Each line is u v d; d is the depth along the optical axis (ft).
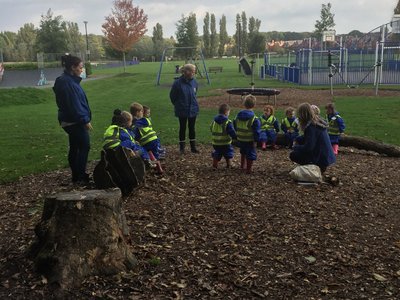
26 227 17.06
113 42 192.44
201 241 15.44
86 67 160.97
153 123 47.16
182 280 12.94
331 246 15.24
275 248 14.99
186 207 18.53
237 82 111.24
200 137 38.01
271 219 17.38
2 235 16.37
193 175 23.53
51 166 28.37
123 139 20.83
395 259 14.42
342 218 17.75
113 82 120.98
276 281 12.99
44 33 197.26
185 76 29.78
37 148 35.32
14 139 39.63
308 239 15.70
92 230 13.16
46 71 152.76
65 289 12.36
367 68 108.68
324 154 22.81
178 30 269.03
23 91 82.33
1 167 28.40
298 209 18.49
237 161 27.81
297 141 23.94
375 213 18.49
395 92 77.66
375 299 12.12
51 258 12.92
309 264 13.97
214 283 12.82
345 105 59.88
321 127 22.70
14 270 13.46
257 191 20.66
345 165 27.22
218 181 22.33
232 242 15.38
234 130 24.29
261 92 59.52
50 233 13.26
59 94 21.70
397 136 38.06
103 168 18.74
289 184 21.88
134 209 18.17
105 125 47.91
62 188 22.30
